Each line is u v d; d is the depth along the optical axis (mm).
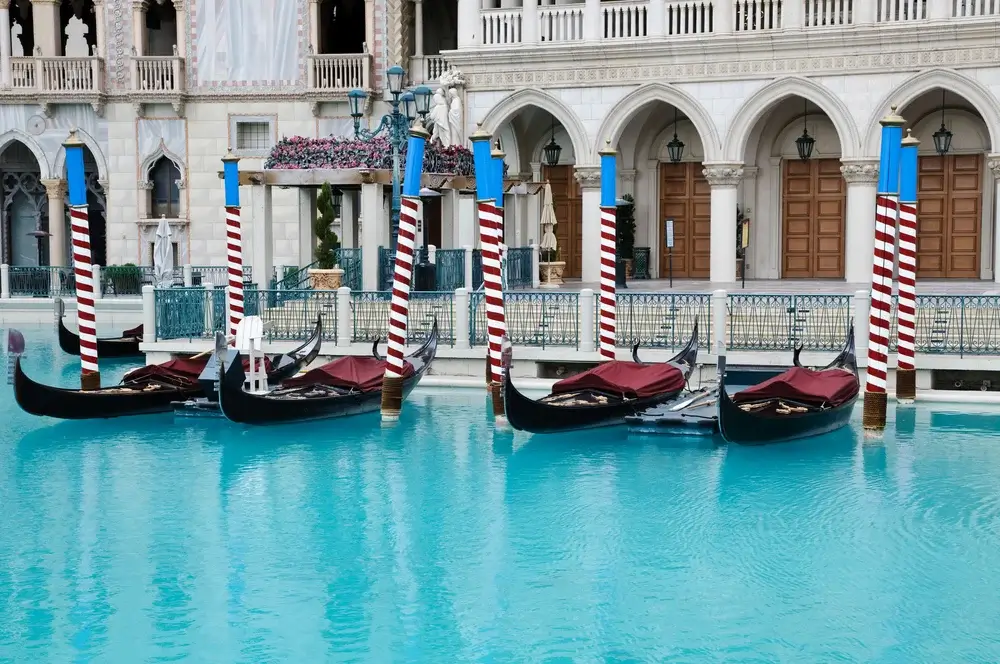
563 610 11820
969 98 29156
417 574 12852
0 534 14250
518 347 23641
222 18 37969
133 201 39062
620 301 23609
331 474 16922
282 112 38000
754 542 13758
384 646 11016
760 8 30578
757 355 22375
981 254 32375
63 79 38656
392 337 20141
